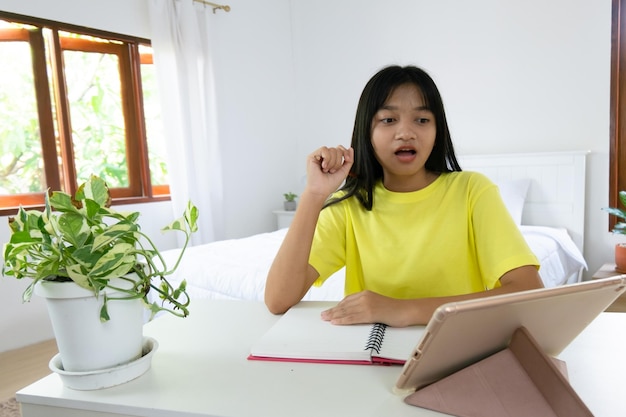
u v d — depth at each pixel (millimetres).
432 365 502
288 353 672
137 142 3346
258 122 4027
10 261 582
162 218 3359
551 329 568
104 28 2988
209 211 3465
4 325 2529
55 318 597
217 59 3639
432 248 956
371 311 769
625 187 2920
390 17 3676
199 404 551
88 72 3084
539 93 3119
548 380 487
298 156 4426
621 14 2846
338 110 4078
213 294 1935
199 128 3398
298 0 4203
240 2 3814
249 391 579
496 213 914
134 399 570
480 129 3352
